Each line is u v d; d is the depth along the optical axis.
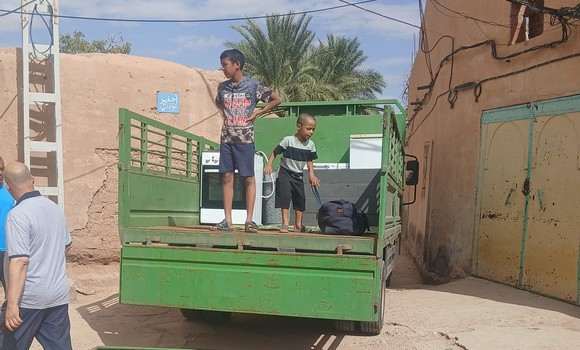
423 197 12.91
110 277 9.08
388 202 5.68
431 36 12.70
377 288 4.74
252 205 5.72
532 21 8.88
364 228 5.64
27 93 8.59
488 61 9.10
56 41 8.73
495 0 8.97
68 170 9.16
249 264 4.97
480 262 8.98
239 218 7.14
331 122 7.96
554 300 7.31
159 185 6.39
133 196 5.67
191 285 5.05
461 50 9.96
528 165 8.03
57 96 8.75
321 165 7.61
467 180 9.51
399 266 14.00
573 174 7.19
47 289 4.21
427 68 13.26
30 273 4.16
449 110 10.38
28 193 4.36
